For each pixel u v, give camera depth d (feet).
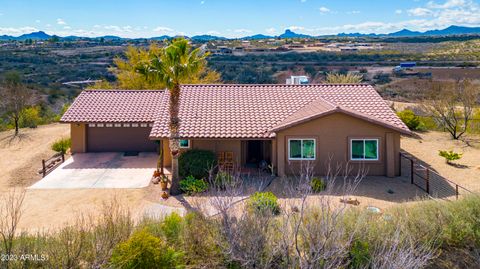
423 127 114.32
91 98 100.48
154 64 63.41
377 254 31.73
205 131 75.92
